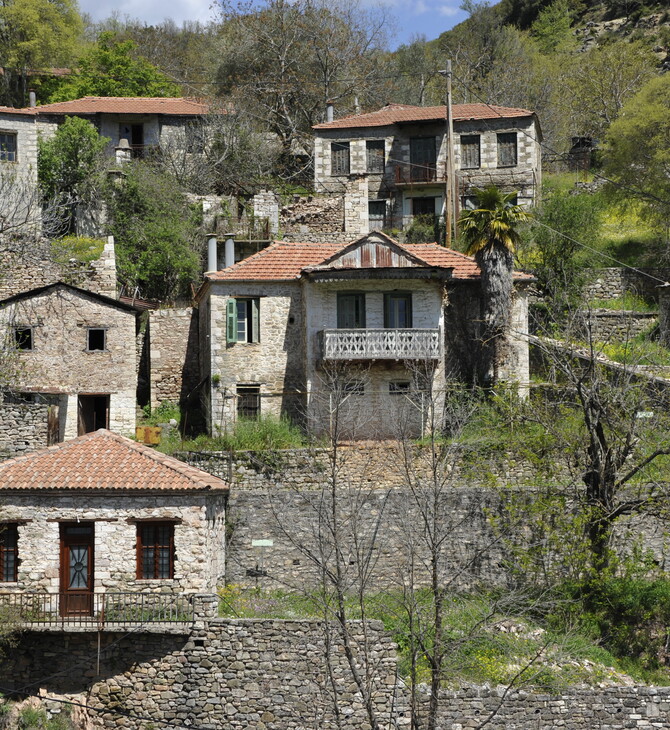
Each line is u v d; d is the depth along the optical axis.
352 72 98.50
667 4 144.62
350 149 77.44
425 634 35.47
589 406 43.00
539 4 149.62
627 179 78.25
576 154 94.38
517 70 112.56
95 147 69.88
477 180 76.00
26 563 37.72
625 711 36.44
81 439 40.88
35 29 97.81
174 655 36.75
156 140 80.06
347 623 35.41
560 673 37.19
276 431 49.41
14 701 36.66
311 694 36.03
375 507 42.62
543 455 44.78
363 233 71.94
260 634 36.53
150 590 37.75
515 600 36.81
